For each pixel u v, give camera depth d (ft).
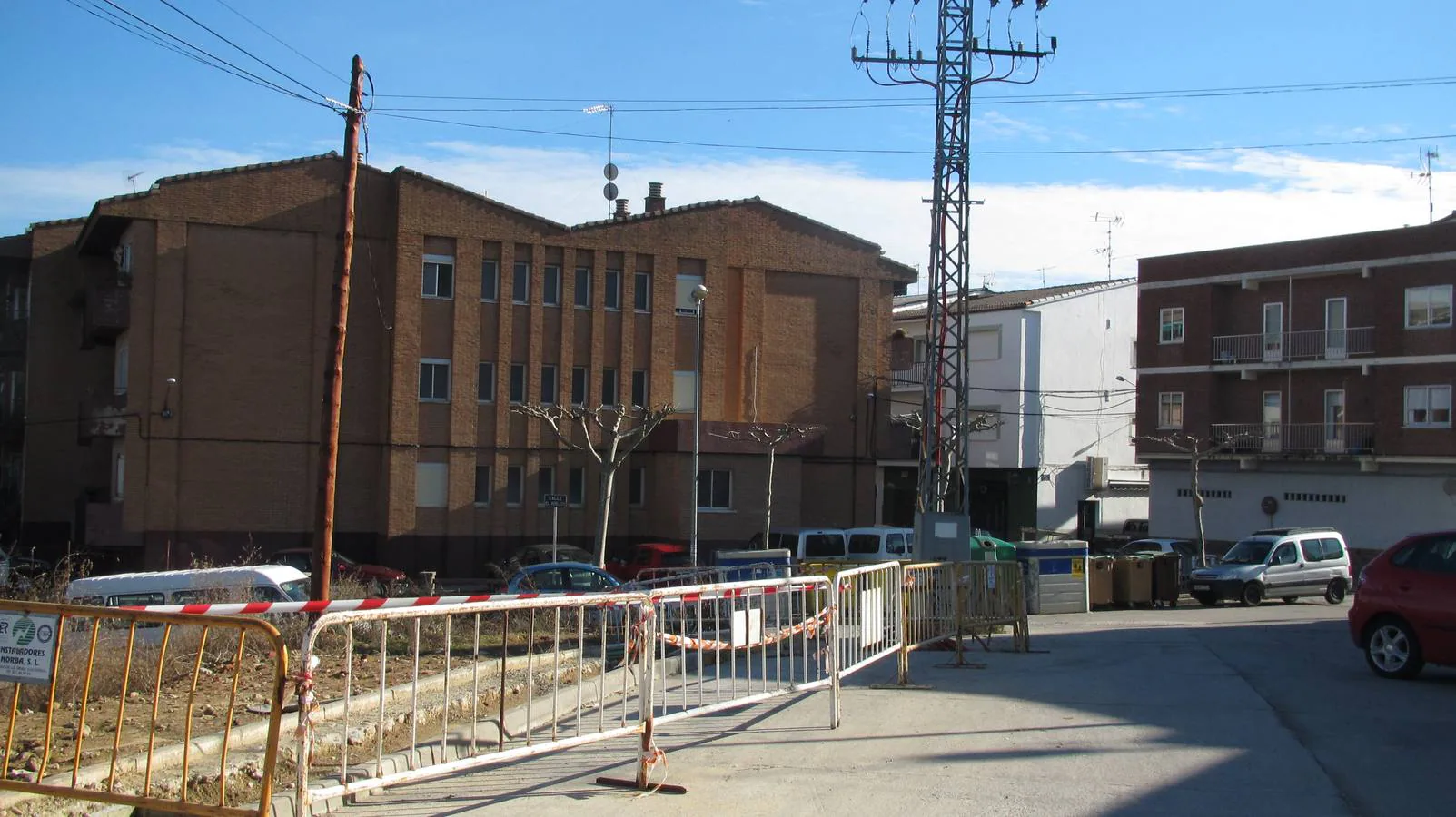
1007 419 180.55
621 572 112.37
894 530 104.68
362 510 126.11
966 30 92.43
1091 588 106.83
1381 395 144.36
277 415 123.65
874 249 146.41
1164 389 163.63
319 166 126.11
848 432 144.25
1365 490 146.30
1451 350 139.03
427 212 126.11
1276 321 155.53
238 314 122.93
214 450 121.60
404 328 124.67
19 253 145.69
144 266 120.37
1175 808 24.86
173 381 120.06
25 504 138.82
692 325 137.39
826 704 38.68
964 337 91.25
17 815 22.52
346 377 126.00
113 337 127.95
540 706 37.14
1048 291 196.34
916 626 47.19
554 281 131.85
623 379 133.08
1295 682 45.19
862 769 28.63
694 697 31.58
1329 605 113.50
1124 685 43.98
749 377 140.15
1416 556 45.98
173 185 121.39
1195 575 116.47
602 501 113.19
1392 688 43.24
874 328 146.00
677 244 136.56
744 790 26.43
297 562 106.01
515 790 26.78
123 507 118.93
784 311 142.82
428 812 24.88
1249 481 156.46
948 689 42.70
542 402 129.80
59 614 20.52
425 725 33.83
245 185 123.65
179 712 32.30
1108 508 188.03
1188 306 161.68
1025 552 100.94
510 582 75.51
